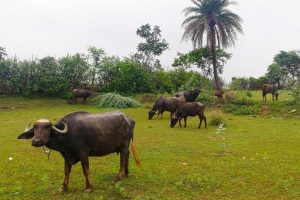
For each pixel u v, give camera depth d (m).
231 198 7.77
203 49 45.25
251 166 10.35
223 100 27.33
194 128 17.73
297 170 9.95
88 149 7.93
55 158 11.40
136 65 33.19
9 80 29.33
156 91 33.22
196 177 9.15
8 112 24.38
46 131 7.30
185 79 35.12
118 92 31.61
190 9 31.42
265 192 8.16
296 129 17.62
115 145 8.35
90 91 30.02
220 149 12.62
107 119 8.16
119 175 8.63
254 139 14.72
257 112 23.88
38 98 29.27
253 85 45.12
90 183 8.05
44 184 8.70
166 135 15.57
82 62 31.45
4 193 8.07
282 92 34.09
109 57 33.34
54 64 31.05
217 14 31.09
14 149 12.82
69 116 7.88
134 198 7.62
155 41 59.88
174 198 7.71
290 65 67.81
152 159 11.07
